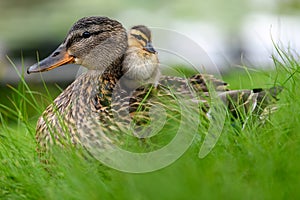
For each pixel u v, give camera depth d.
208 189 6.89
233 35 29.42
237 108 9.50
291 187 7.00
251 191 6.92
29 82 20.75
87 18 10.70
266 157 7.78
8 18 35.12
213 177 7.16
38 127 9.83
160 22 33.84
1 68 20.47
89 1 38.00
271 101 9.78
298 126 8.78
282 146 8.17
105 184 7.80
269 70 12.44
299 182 7.00
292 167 7.41
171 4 37.47
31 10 36.88
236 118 9.60
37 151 9.62
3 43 29.77
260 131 8.99
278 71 11.04
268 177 7.27
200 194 6.82
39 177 8.59
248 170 7.65
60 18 35.03
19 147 9.98
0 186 8.66
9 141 10.01
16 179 8.59
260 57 15.78
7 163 9.21
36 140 9.84
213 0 38.72
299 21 30.88
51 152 9.10
